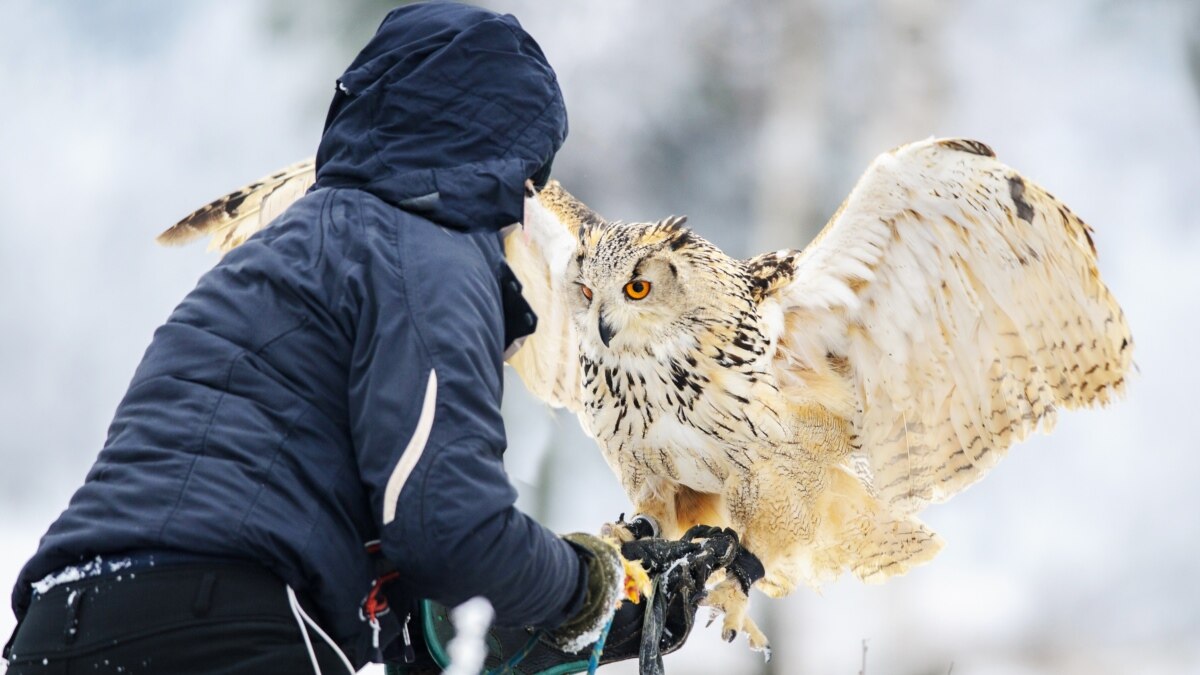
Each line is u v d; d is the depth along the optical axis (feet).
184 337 20.74
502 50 21.74
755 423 32.45
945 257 33.30
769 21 125.39
